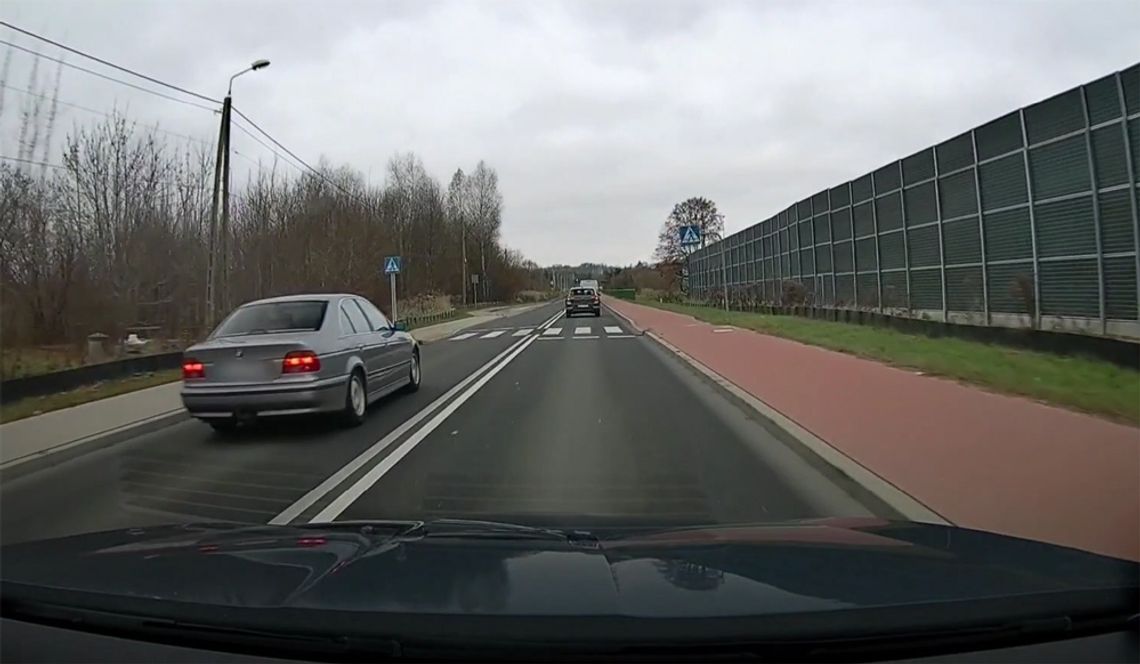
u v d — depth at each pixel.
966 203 16.27
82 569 3.28
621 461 7.42
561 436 8.72
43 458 7.93
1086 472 6.03
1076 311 12.70
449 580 3.03
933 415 8.55
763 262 35.31
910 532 3.91
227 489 6.64
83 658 2.76
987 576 3.06
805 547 3.54
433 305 49.53
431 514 5.72
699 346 19.12
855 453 7.06
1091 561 3.29
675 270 69.88
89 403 11.50
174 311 20.89
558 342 24.19
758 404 10.10
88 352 15.68
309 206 32.62
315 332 9.22
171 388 13.16
